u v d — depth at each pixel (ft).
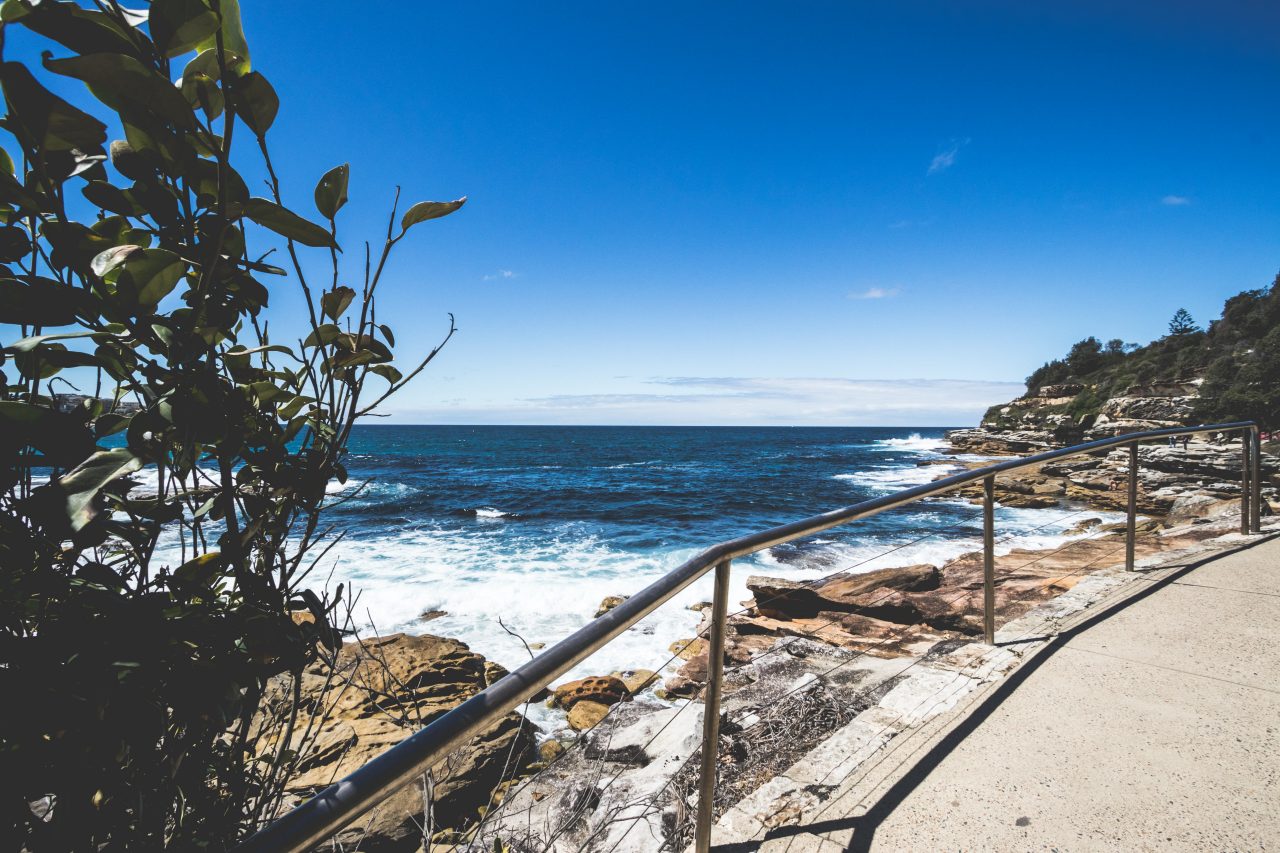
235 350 3.29
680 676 23.86
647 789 8.94
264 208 3.07
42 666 2.40
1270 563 13.93
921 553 46.96
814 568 45.14
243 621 2.95
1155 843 5.79
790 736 9.79
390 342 3.69
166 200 2.86
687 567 4.89
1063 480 99.40
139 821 2.69
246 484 3.31
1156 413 166.81
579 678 25.58
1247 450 17.53
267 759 3.65
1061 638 10.29
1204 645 9.76
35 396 2.87
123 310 2.64
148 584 2.89
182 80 3.17
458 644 24.38
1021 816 6.17
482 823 6.40
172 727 2.85
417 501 96.58
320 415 3.49
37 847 2.43
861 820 6.21
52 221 2.78
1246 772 6.70
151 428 2.69
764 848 5.95
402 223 3.52
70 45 2.55
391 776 2.61
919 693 8.63
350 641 23.67
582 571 46.78
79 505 2.44
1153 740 7.34
